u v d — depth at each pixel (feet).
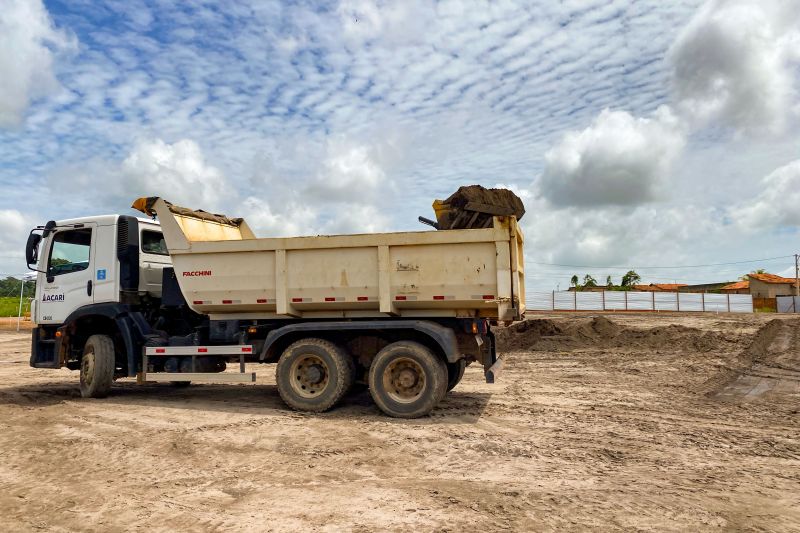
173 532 12.27
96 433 21.29
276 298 25.90
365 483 15.58
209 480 15.84
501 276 23.67
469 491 14.85
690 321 79.00
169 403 28.17
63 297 30.68
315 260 25.54
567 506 13.75
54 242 31.42
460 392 31.60
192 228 28.66
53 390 32.89
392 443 19.93
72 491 14.99
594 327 62.95
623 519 12.94
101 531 12.39
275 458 18.04
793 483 15.67
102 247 29.86
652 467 17.29
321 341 25.46
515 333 64.54
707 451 19.16
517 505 13.78
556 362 47.24
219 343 27.91
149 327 29.40
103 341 29.60
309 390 25.67
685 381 35.65
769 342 52.39
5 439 20.44
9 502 14.23
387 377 24.62
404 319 25.90
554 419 24.26
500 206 25.52
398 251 24.73
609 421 23.85
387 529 12.32
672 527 12.50
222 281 26.68
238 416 24.54
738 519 13.00
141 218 30.83
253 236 33.09
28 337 85.35
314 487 15.21
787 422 23.79
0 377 41.39
